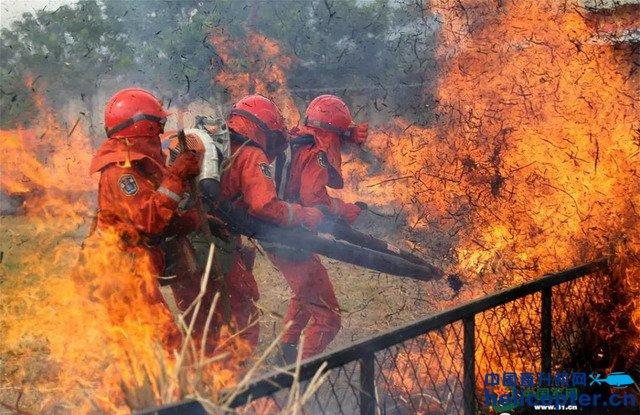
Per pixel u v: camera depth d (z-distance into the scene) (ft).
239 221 13.91
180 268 13.46
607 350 15.24
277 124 14.74
